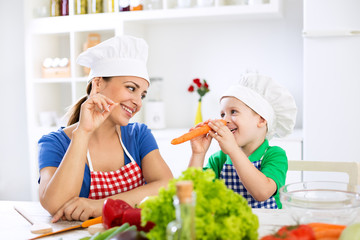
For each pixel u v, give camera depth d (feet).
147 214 2.94
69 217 4.40
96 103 4.73
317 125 9.23
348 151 9.15
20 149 12.97
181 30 11.66
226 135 5.20
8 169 13.07
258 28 11.10
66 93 12.62
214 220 2.95
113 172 5.32
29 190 12.98
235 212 2.98
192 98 11.72
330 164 5.71
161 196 2.93
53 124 11.82
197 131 5.21
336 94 9.13
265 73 11.14
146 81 5.38
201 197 2.89
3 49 12.84
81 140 4.69
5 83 12.92
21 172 13.01
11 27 12.73
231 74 11.38
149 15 10.55
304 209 3.40
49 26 11.34
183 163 10.18
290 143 9.37
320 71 9.17
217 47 11.43
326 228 3.23
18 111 12.89
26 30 11.54
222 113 5.84
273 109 5.83
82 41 11.51
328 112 9.18
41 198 4.66
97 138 5.35
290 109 5.81
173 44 11.74
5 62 12.87
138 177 5.45
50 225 4.22
